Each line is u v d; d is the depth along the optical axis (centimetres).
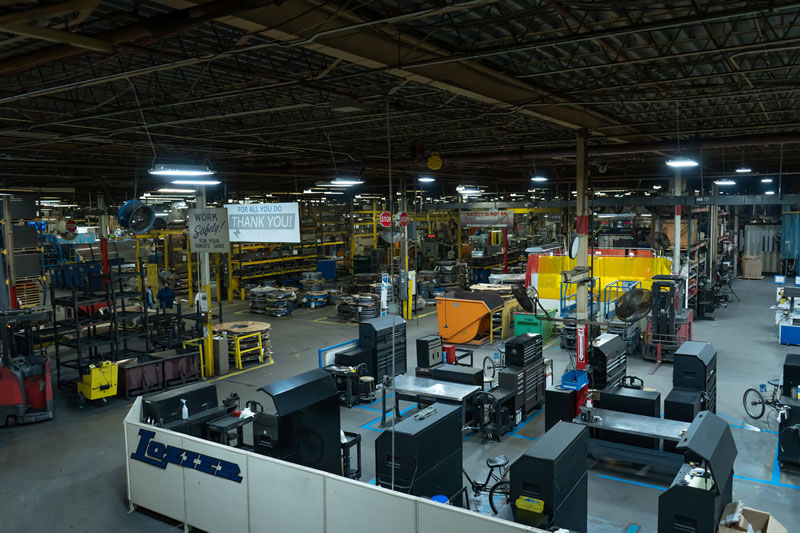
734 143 1498
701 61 973
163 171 1446
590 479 1002
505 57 930
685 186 2623
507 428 1209
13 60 705
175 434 859
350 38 718
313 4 627
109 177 2464
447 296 2106
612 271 2208
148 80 1045
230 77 1039
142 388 1538
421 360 1466
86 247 3334
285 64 981
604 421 1024
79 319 1634
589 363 1247
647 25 664
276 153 2008
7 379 1320
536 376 1347
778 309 2069
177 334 1809
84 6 484
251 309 2697
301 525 733
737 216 3891
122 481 1037
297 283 3344
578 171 1480
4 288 1467
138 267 2808
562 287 2077
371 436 1203
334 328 2317
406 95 1209
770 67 919
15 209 1905
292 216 1295
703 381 1130
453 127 1634
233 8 551
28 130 1299
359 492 681
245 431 1214
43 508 942
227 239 1416
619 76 1092
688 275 2356
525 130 1697
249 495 777
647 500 923
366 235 3834
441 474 829
